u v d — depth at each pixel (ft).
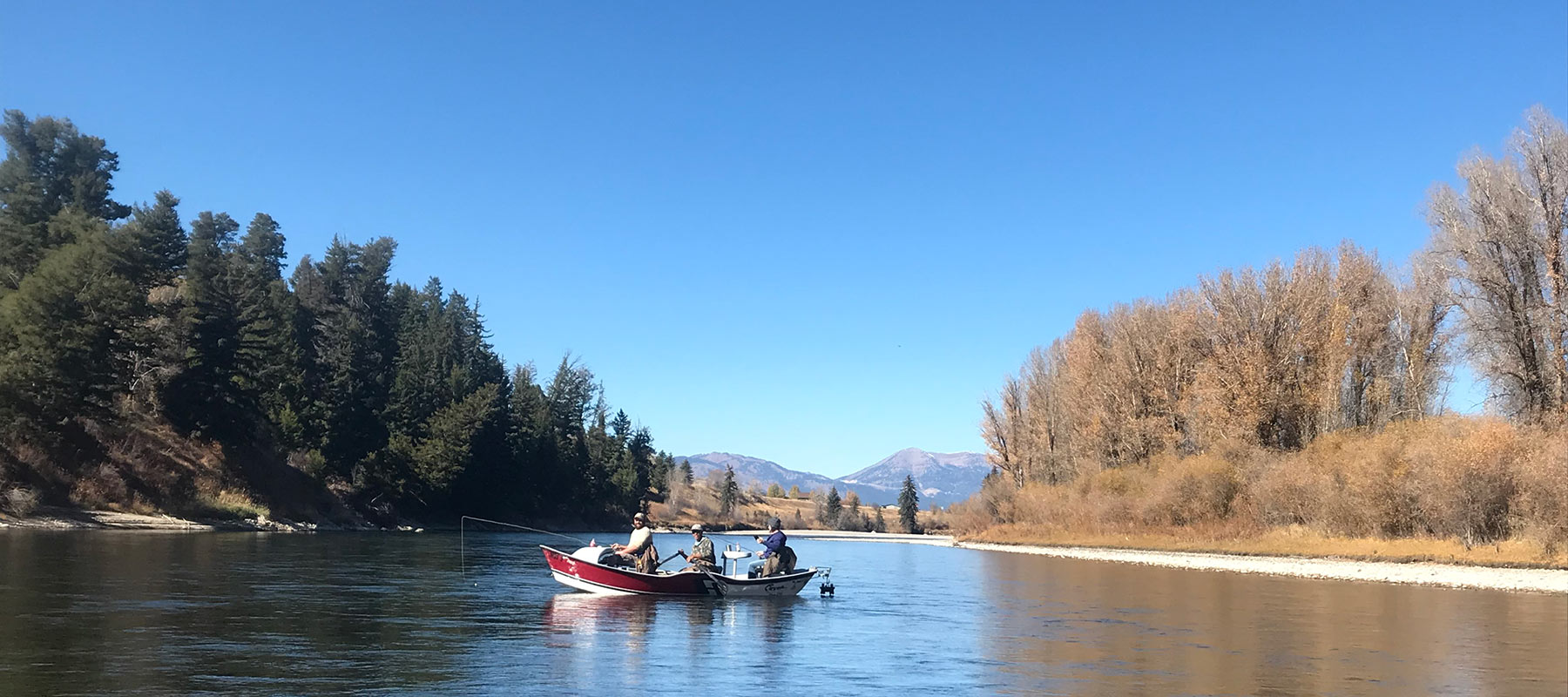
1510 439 118.42
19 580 70.90
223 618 55.57
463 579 88.84
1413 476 129.59
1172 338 215.51
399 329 372.79
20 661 40.55
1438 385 169.27
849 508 605.31
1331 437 162.20
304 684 37.93
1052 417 265.34
